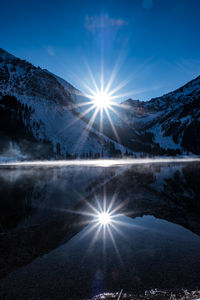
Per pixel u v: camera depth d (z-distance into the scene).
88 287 5.35
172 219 11.95
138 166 67.44
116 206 15.16
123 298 4.85
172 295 4.91
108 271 6.16
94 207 14.92
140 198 17.86
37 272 6.14
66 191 21.56
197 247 7.99
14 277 5.91
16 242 8.62
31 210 14.03
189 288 5.23
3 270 6.33
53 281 5.66
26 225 10.92
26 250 7.84
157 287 5.26
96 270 6.22
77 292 5.17
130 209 14.30
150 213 13.25
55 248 8.02
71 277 5.88
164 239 8.84
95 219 12.02
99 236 9.27
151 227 10.48
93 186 24.86
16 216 12.59
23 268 6.44
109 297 4.87
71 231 10.02
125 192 20.78
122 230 10.13
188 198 17.80
